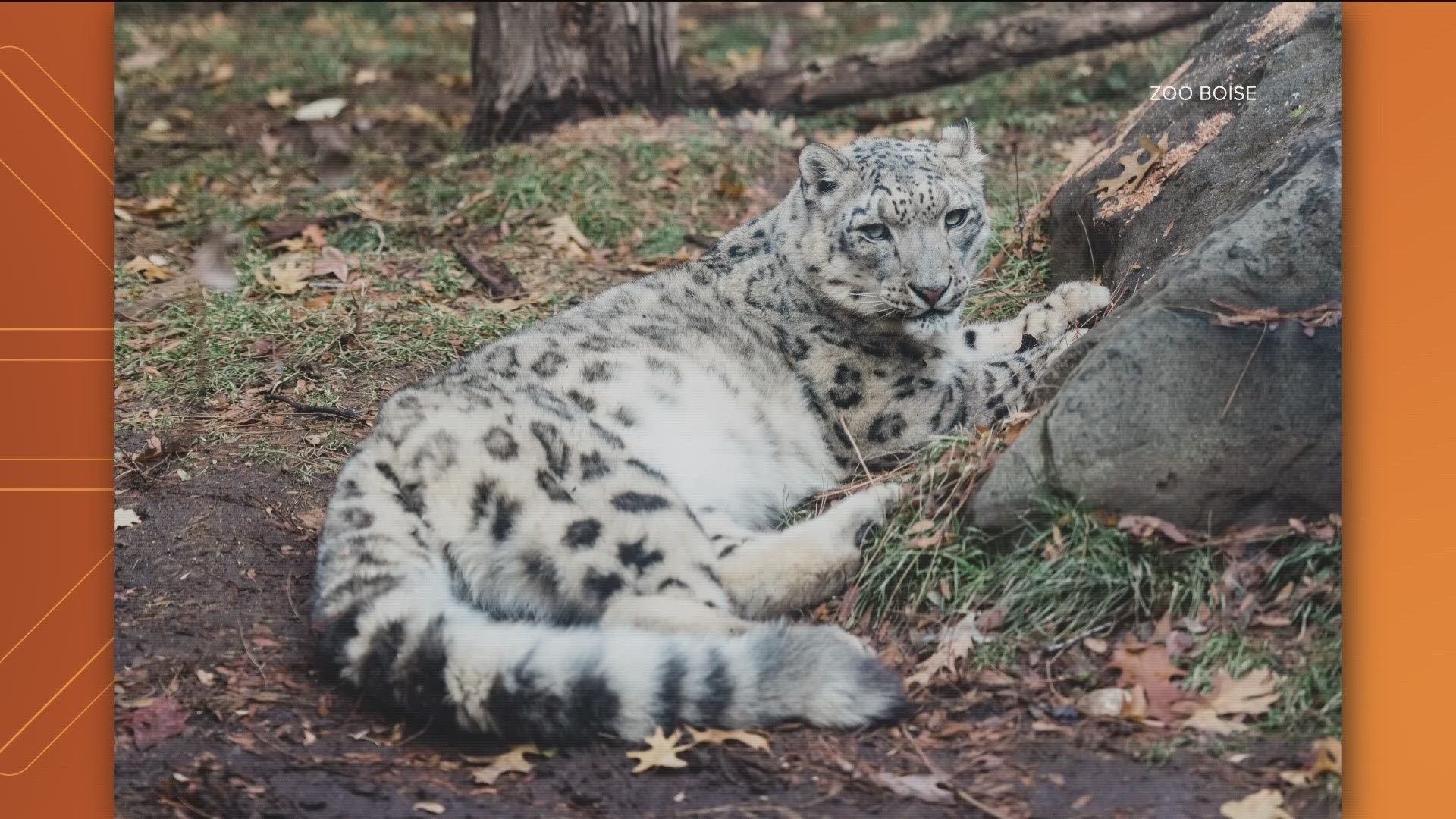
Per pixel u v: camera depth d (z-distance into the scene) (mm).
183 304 14406
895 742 7711
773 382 10680
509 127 18766
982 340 11383
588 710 7688
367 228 16406
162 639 8930
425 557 8578
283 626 9094
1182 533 8219
